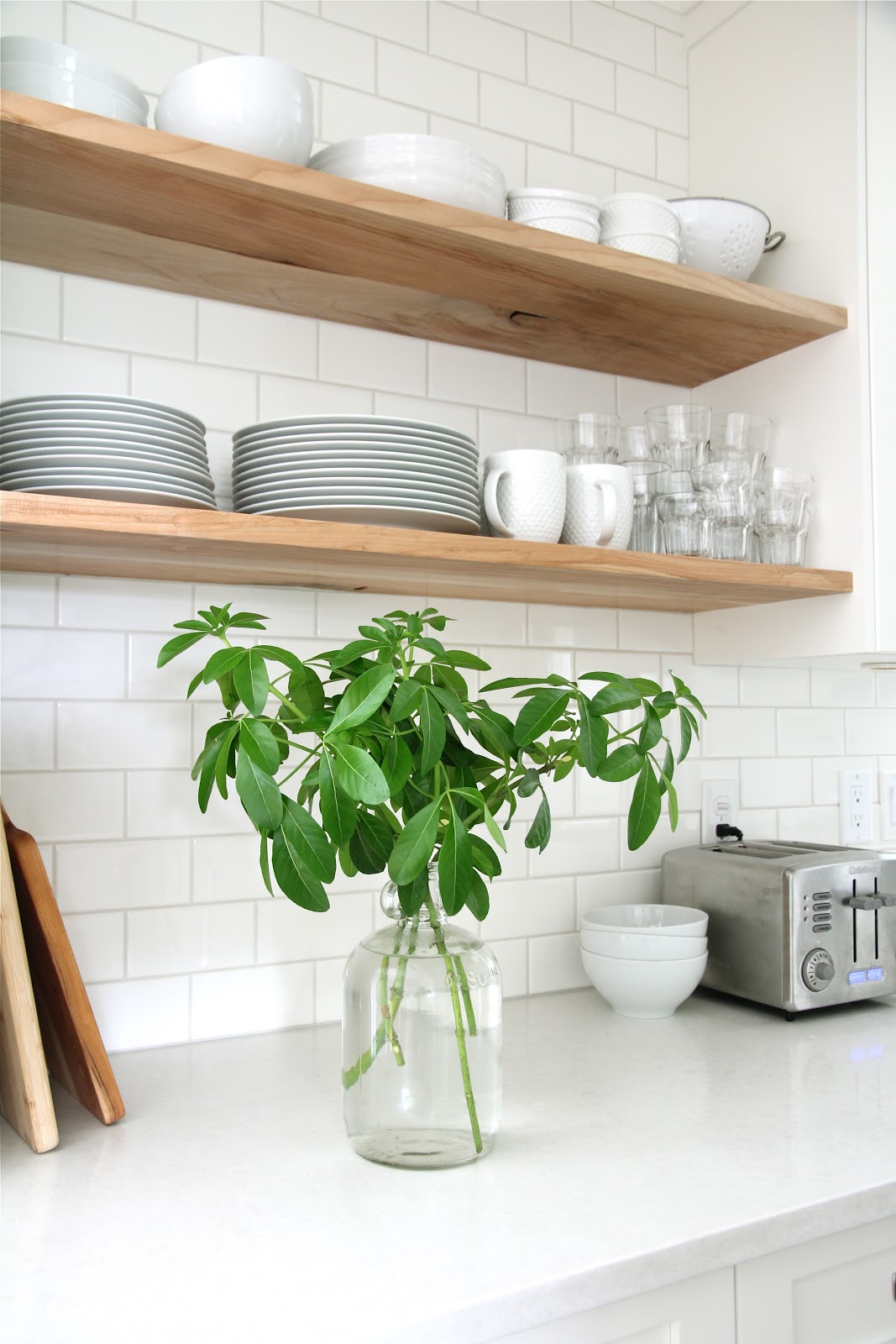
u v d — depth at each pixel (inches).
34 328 50.0
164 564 47.1
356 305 54.8
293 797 54.7
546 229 51.8
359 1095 39.4
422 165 47.1
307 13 57.2
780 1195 36.3
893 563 57.4
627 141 68.2
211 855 53.2
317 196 43.1
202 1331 28.2
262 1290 30.3
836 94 59.1
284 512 45.2
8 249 48.3
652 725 40.9
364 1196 36.3
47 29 50.6
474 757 43.1
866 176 57.7
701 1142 40.8
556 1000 61.1
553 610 63.3
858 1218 36.8
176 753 52.6
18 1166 38.7
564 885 63.3
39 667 49.8
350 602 57.0
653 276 51.5
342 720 36.3
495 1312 30.0
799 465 60.6
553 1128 42.3
